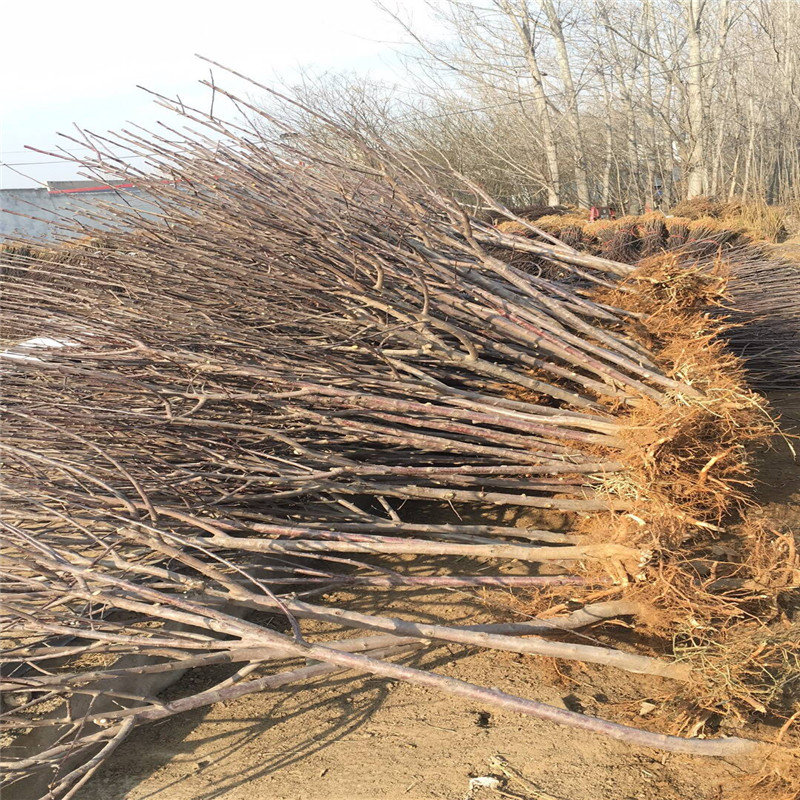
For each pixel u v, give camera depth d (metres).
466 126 23.86
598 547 3.31
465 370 4.41
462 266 4.39
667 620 3.11
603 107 28.09
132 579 3.54
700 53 23.83
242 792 2.69
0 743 2.79
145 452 3.64
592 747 2.75
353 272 4.17
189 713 3.15
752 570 3.42
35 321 4.10
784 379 6.29
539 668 3.24
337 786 2.66
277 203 4.60
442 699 3.10
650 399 3.83
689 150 24.83
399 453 4.20
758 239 9.66
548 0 23.91
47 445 3.71
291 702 3.18
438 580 3.41
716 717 2.90
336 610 3.05
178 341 3.93
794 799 2.42
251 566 3.54
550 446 3.87
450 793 2.57
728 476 3.70
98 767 2.86
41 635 3.17
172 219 4.77
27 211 13.38
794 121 22.86
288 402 3.88
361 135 5.05
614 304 4.50
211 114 4.72
